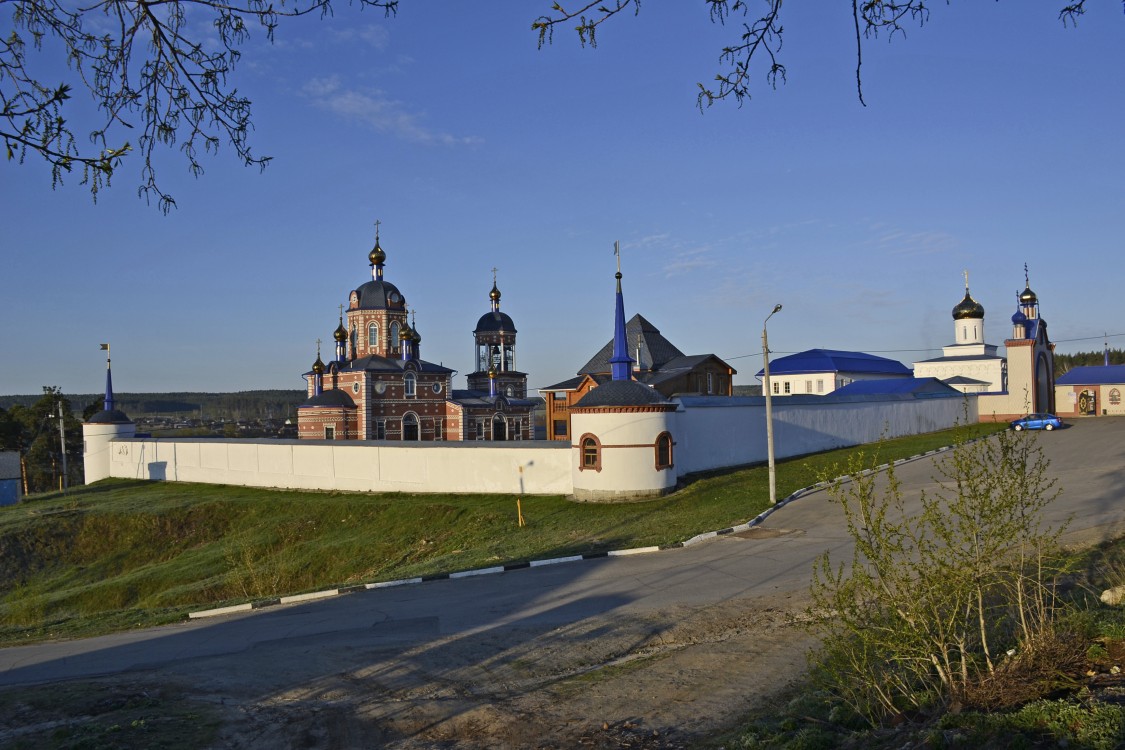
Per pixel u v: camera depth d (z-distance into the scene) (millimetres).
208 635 16375
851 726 8070
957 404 56812
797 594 14844
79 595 30109
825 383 72750
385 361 66875
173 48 6641
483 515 30688
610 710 10039
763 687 10297
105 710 10898
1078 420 54562
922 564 8062
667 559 19453
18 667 14852
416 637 14266
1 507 47656
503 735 9562
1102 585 11859
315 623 16422
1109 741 6000
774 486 25906
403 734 9797
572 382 54312
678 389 51250
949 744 6691
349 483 40438
